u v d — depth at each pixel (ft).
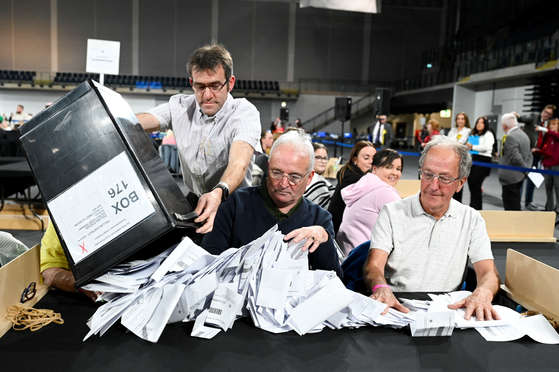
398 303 3.90
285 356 3.02
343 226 7.62
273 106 68.64
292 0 66.74
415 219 5.02
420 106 61.26
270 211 4.82
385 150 8.55
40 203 14.08
